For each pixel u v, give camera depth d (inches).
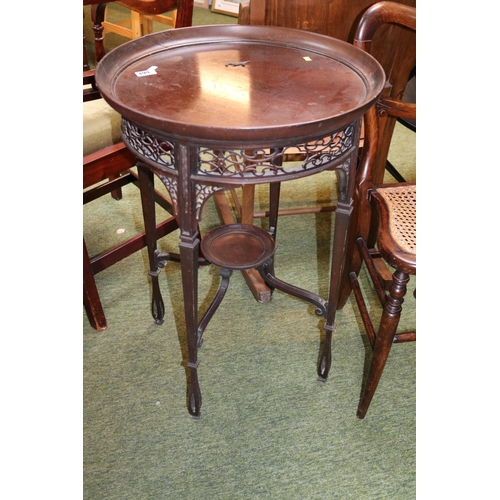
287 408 53.9
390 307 45.8
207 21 145.4
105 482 47.1
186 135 35.4
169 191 40.5
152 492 46.4
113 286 68.4
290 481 47.6
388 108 50.6
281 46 51.7
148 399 54.4
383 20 50.1
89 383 55.6
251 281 66.9
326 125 35.8
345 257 59.8
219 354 59.3
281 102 41.3
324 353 54.7
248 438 51.0
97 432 51.1
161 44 49.5
